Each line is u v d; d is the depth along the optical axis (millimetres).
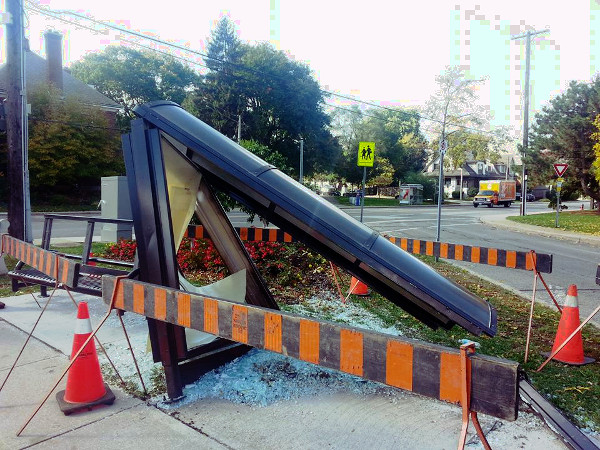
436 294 2838
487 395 1739
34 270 5715
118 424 3049
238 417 3160
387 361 2002
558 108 29922
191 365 3637
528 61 30484
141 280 3426
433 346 1885
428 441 2900
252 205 4047
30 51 34969
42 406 3279
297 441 2873
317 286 7137
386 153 63531
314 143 47031
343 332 2141
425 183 58250
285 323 2346
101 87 43875
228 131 43719
